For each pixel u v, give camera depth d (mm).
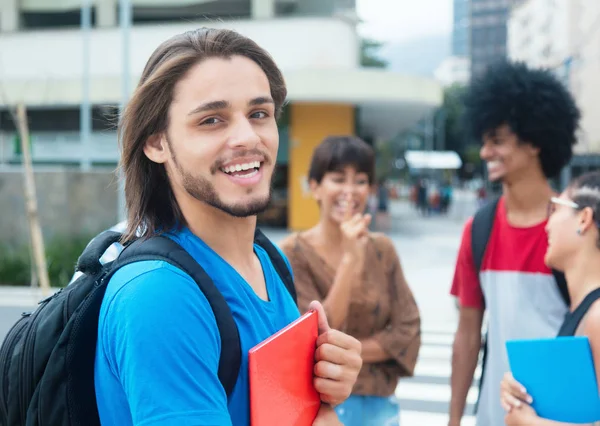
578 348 1685
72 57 17047
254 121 1181
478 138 2391
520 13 32531
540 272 2219
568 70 11562
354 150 2436
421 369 6121
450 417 2469
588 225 1821
